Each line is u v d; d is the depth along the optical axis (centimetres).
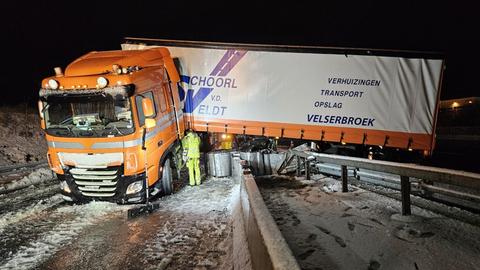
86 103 802
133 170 786
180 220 688
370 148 1209
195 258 504
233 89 1145
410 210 584
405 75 1095
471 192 609
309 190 857
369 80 1102
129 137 781
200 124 1163
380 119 1107
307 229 545
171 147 983
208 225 647
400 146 1114
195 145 1034
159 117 910
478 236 466
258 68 1134
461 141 2062
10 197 916
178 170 1043
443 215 569
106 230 650
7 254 549
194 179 1051
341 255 436
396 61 1092
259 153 1202
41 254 546
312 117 1123
